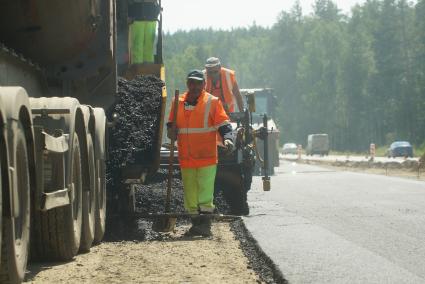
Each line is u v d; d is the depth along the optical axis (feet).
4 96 24.93
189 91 42.75
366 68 509.76
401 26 503.61
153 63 54.70
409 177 114.32
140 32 54.65
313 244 35.37
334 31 554.87
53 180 29.50
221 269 28.99
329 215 50.83
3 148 23.68
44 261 31.73
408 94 492.13
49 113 31.22
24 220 26.32
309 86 558.97
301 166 189.98
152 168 44.06
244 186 53.06
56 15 36.17
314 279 26.53
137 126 43.96
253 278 26.86
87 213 34.73
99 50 41.06
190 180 42.63
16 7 35.19
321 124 552.00
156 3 54.03
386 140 510.99
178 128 42.73
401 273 27.81
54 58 38.93
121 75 53.57
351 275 27.35
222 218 45.44
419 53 493.77
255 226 43.27
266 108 162.91
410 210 54.29
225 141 42.09
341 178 107.24
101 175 38.55
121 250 35.50
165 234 42.63
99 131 37.55
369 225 44.39
